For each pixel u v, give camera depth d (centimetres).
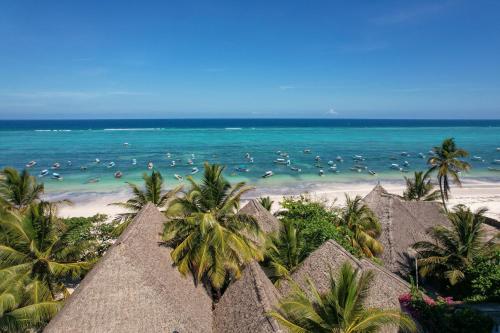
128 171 7406
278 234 2156
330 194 5688
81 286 1494
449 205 4950
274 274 1950
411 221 2873
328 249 1880
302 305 1195
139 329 1385
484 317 1406
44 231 1834
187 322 1480
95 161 8538
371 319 1148
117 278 1477
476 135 17475
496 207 4859
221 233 1730
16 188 2373
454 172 3931
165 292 1524
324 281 1738
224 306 1677
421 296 1628
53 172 7200
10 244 1730
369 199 3344
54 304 1605
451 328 1434
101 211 4703
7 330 1457
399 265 2448
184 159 9006
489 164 8656
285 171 7638
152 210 2123
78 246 1928
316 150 11250
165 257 1795
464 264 2180
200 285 1823
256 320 1415
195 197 1916
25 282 1655
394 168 8106
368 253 2522
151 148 11288
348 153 10575
